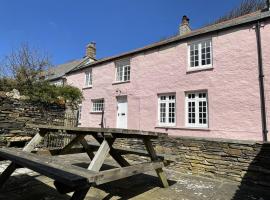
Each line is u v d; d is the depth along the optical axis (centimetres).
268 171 561
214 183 591
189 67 1200
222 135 1020
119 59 1564
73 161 778
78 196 288
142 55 1417
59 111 997
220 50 1089
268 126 909
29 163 345
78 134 561
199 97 1145
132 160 848
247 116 966
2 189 459
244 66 1006
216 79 1077
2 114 812
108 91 1603
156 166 484
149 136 498
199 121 1126
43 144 865
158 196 467
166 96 1274
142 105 1362
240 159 612
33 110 905
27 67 1395
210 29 1129
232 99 1017
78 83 1908
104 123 1586
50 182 517
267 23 973
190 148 708
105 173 331
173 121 1231
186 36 1216
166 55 1297
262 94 937
